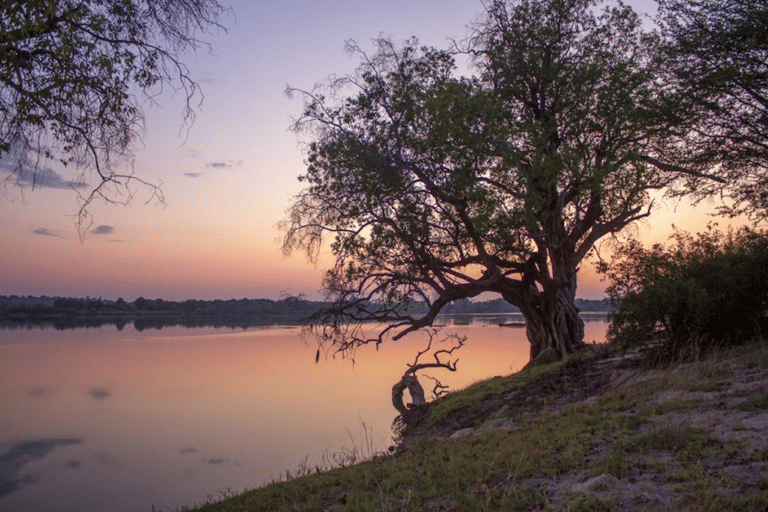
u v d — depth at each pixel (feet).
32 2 23.15
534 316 69.82
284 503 28.84
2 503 61.52
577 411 32.35
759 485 17.37
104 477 70.90
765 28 49.62
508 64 64.85
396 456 34.30
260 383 143.84
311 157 63.72
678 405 27.22
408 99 59.57
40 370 178.29
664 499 17.97
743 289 37.70
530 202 55.67
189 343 277.64
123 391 138.21
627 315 40.93
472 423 44.98
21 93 25.98
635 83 60.03
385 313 67.15
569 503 18.90
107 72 28.50
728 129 54.24
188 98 30.55
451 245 66.64
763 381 28.14
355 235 63.36
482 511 19.97
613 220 67.87
